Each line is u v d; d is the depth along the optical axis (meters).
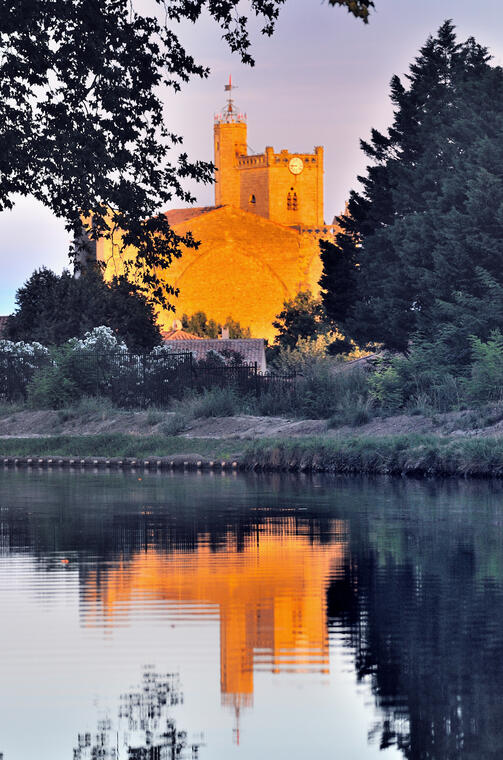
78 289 199.12
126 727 22.67
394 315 148.12
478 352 107.75
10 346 165.75
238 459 102.06
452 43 164.38
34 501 69.75
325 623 31.58
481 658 27.52
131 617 32.59
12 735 22.34
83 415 140.12
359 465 91.94
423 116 161.88
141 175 71.56
